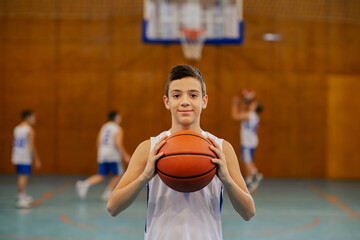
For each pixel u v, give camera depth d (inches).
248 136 329.7
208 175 62.2
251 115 330.3
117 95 409.4
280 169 410.0
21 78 410.9
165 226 66.6
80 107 410.0
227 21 358.3
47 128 409.1
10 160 411.2
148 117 407.8
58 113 410.0
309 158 410.6
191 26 358.3
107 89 409.7
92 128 409.7
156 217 68.2
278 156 409.7
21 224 207.2
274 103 409.7
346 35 414.3
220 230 69.8
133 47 410.0
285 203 275.1
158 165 63.3
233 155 70.4
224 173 62.6
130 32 410.3
